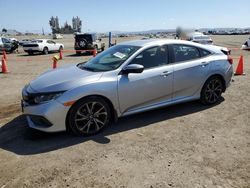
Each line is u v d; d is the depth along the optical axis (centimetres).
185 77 554
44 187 331
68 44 4272
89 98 454
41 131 493
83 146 432
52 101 433
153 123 522
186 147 424
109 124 519
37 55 2397
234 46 2884
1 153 416
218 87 622
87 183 337
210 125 509
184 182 334
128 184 333
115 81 471
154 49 528
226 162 379
